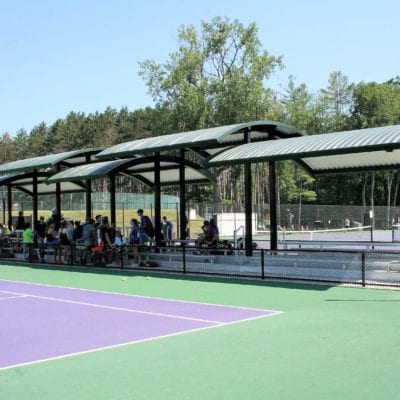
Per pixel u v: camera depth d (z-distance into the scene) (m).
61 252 24.34
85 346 9.03
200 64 55.16
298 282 16.50
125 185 101.69
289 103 61.25
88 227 23.09
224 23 54.88
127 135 104.38
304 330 9.98
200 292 15.10
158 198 22.50
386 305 12.47
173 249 21.08
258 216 49.50
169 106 55.12
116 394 6.54
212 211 48.62
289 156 16.72
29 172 30.31
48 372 7.54
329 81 93.19
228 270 19.39
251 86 54.06
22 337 9.81
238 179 68.94
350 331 9.84
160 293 15.09
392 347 8.65
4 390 6.77
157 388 6.73
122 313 12.12
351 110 81.50
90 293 15.38
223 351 8.54
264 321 10.91
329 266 17.25
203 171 24.30
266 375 7.20
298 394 6.42
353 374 7.19
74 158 27.83
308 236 42.84
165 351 8.59
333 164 20.34
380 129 16.86
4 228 29.17
